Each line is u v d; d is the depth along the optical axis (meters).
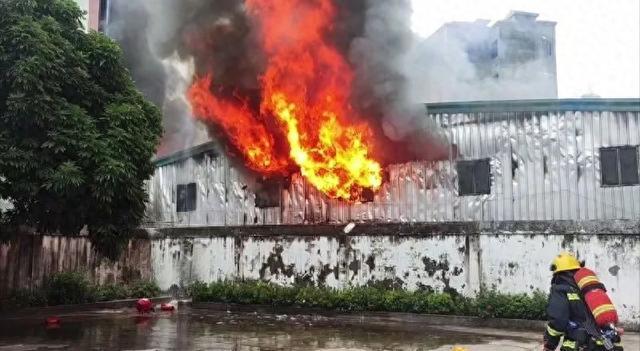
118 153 10.04
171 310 13.77
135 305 14.48
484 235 11.95
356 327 10.97
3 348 8.38
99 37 10.97
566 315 4.89
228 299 13.90
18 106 8.99
